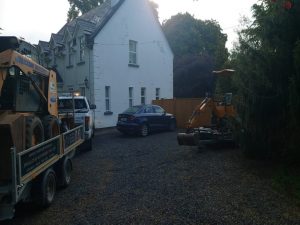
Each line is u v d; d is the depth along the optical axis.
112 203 7.02
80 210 6.66
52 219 6.25
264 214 6.06
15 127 6.14
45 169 6.73
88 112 14.22
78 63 23.47
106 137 18.28
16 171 5.21
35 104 8.38
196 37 38.84
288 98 8.74
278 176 8.29
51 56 26.72
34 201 6.61
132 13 24.88
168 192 7.62
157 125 19.25
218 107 13.91
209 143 13.66
